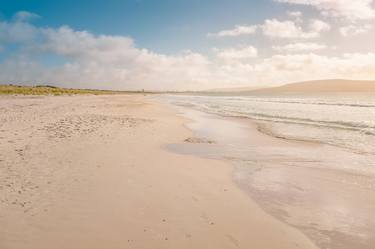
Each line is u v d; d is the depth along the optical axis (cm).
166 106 4959
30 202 655
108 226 570
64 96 6650
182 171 979
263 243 541
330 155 1318
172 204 694
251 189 853
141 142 1433
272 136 1853
